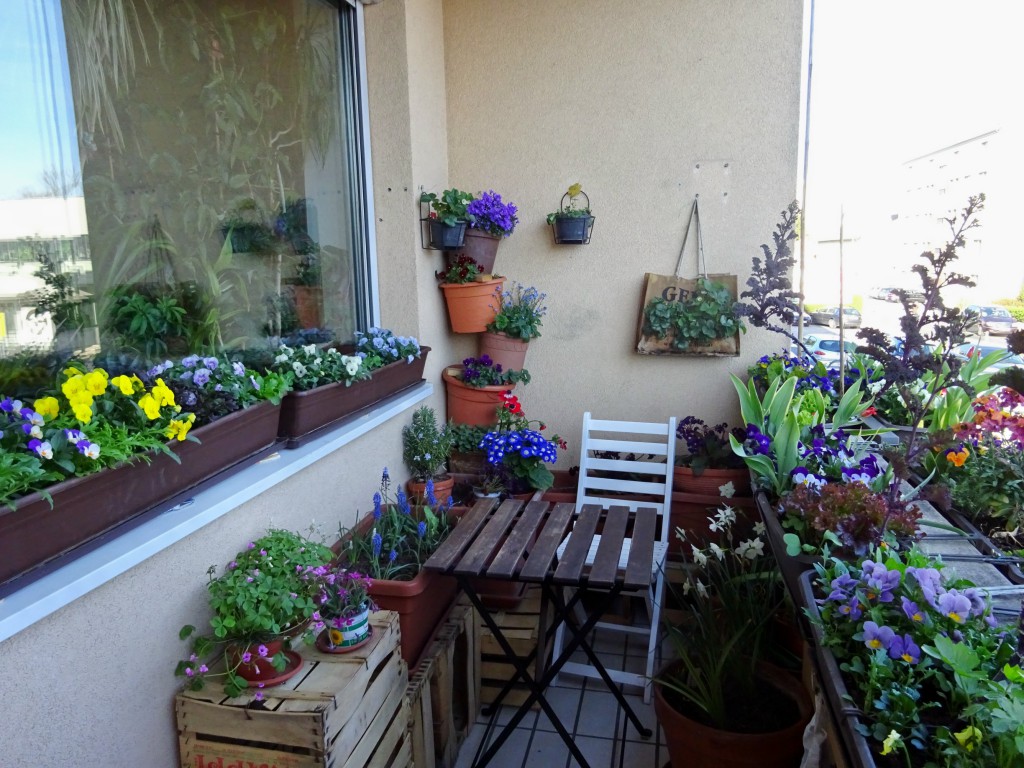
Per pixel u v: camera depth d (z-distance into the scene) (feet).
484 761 6.43
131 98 5.93
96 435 4.05
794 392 8.64
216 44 6.89
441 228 9.35
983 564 5.03
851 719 3.51
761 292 8.96
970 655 3.42
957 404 7.59
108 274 5.68
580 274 10.55
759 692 6.06
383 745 5.17
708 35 9.68
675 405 10.58
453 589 7.28
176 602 4.70
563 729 6.30
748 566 7.75
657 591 7.85
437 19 9.98
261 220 7.51
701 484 9.29
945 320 6.32
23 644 3.59
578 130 10.21
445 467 9.89
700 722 5.79
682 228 10.14
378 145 9.12
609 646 8.64
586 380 10.78
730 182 9.92
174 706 4.66
